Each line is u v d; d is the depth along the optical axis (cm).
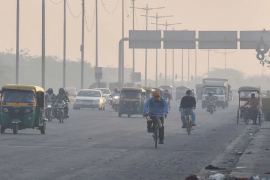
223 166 3344
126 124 7269
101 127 6650
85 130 6128
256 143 4703
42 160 3488
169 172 3061
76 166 3241
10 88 5575
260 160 3522
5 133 5544
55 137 5172
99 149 4162
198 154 3956
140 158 3659
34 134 5503
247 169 3119
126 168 3188
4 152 3900
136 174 2970
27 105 5488
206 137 5438
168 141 4922
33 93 5559
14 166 3203
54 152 3934
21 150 4038
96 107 11994
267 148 4278
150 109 4453
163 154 3909
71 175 2903
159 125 4428
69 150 4075
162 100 4441
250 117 7612
